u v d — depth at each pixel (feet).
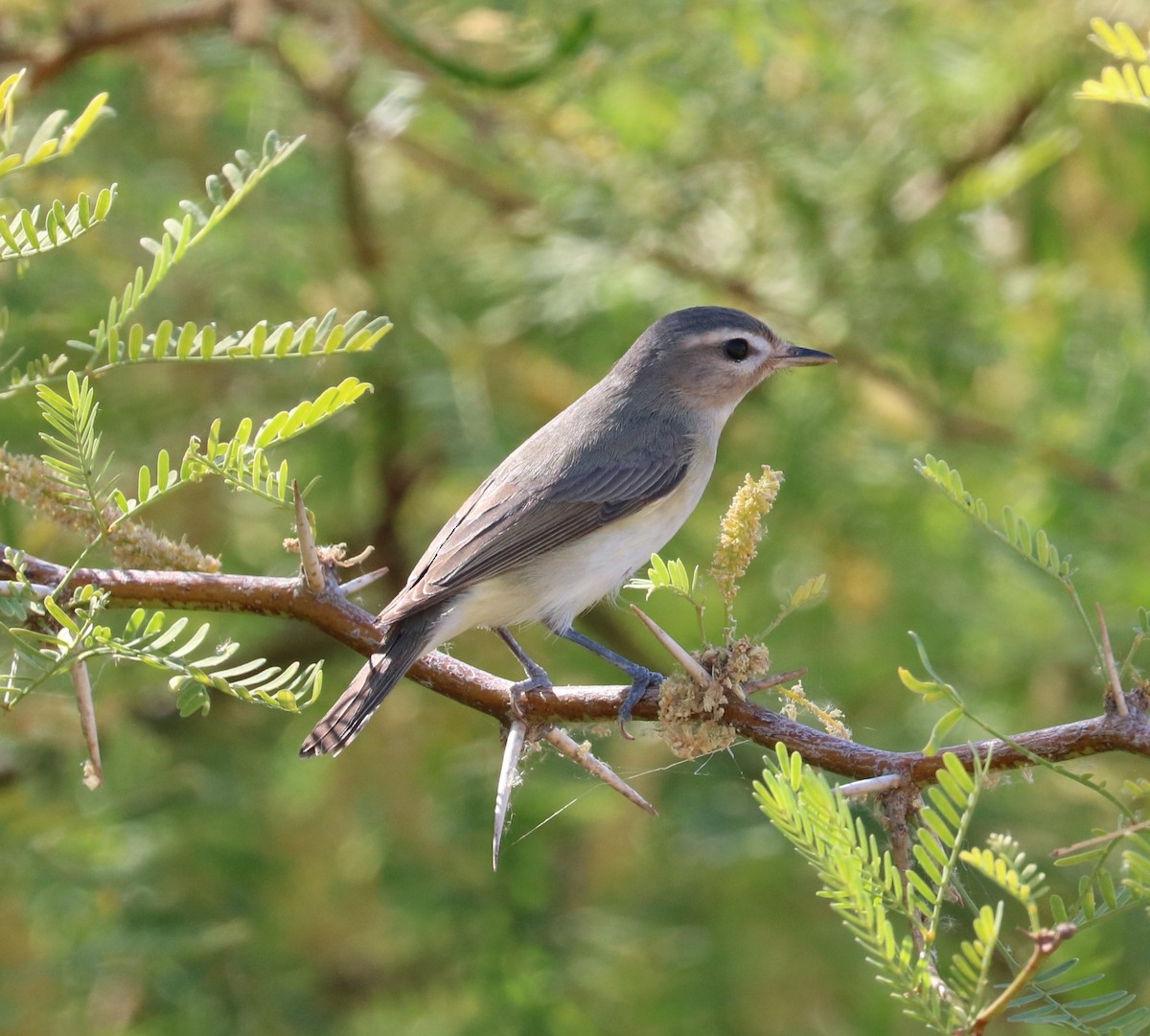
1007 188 40.98
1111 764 42.73
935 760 18.02
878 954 14.83
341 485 43.16
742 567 19.12
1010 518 17.74
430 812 43.01
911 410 44.78
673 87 40.34
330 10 38.70
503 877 42.37
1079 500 42.96
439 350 41.55
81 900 39.24
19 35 38.58
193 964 39.81
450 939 43.34
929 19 40.55
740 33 37.73
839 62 40.11
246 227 40.65
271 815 43.24
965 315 43.34
